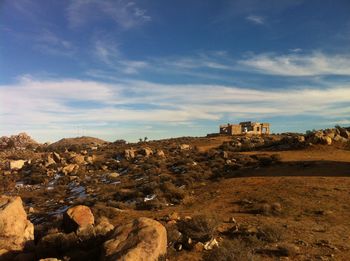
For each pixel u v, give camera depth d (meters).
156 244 10.51
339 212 19.77
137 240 10.56
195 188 32.62
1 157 94.88
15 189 52.03
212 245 13.16
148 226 11.15
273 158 40.81
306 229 16.09
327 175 30.58
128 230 11.09
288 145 51.22
